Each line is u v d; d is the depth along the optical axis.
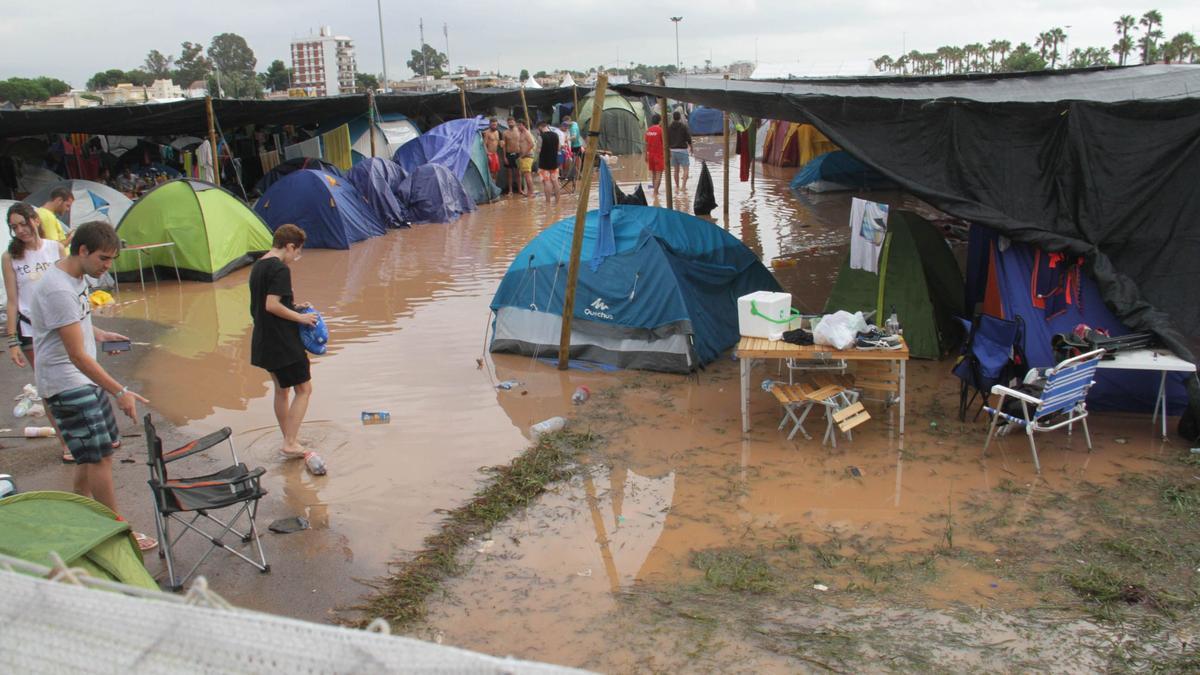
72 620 1.77
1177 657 4.02
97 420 4.80
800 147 25.97
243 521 5.61
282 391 6.44
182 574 4.93
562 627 4.43
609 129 32.75
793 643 4.21
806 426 7.09
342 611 4.59
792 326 7.21
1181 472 5.93
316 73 145.62
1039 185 7.01
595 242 9.02
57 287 4.52
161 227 13.36
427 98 25.61
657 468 6.39
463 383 8.34
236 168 20.09
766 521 5.55
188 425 7.38
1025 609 4.46
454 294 12.08
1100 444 6.48
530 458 6.50
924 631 4.29
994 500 5.69
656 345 8.51
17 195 18.88
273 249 6.30
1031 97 10.39
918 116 7.10
